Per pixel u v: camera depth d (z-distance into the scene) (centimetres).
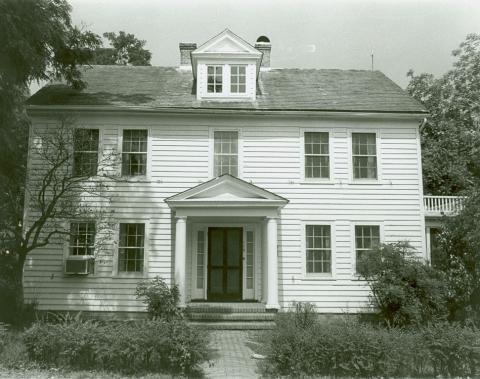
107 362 915
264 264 1694
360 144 1747
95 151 1653
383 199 1714
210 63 1794
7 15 1244
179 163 1705
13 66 1379
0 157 1625
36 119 1680
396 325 1366
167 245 1666
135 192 1681
